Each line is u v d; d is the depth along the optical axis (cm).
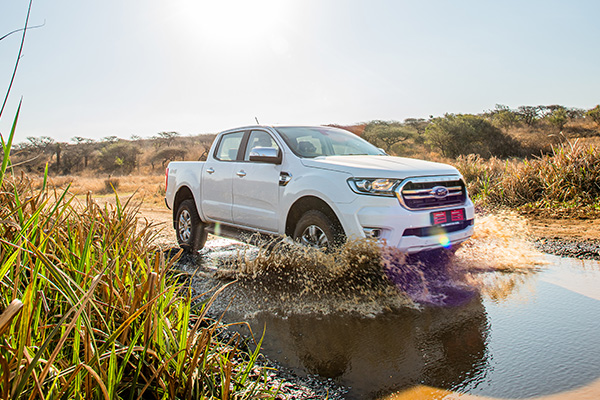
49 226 260
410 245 389
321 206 429
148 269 242
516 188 926
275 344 287
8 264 154
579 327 304
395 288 402
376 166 409
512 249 540
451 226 415
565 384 227
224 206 558
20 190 319
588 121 4500
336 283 412
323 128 565
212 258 567
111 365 158
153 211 1158
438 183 412
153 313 190
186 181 625
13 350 139
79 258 218
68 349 185
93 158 6344
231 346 281
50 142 6925
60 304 205
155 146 7738
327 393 224
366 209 390
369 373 246
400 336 297
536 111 4744
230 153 581
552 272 445
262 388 217
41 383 130
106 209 352
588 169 861
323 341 291
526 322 316
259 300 376
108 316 200
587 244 552
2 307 173
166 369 173
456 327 310
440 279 429
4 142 174
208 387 191
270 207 488
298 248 427
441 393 222
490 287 401
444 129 3434
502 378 236
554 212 793
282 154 490
